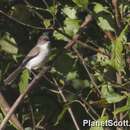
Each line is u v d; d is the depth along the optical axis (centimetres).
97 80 1133
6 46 1141
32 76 1288
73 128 1205
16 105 964
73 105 1177
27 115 1211
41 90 1206
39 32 1213
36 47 1226
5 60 1180
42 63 1246
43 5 1178
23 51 1213
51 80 1180
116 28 1076
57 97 1208
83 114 1190
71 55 1125
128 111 988
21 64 1198
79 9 1107
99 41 1158
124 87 1080
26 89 985
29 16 1173
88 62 1141
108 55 1099
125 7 1102
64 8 1119
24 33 1206
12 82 1217
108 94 1064
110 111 1114
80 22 1101
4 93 1212
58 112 1213
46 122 1219
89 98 1168
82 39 1152
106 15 1077
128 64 1108
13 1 1195
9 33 1161
